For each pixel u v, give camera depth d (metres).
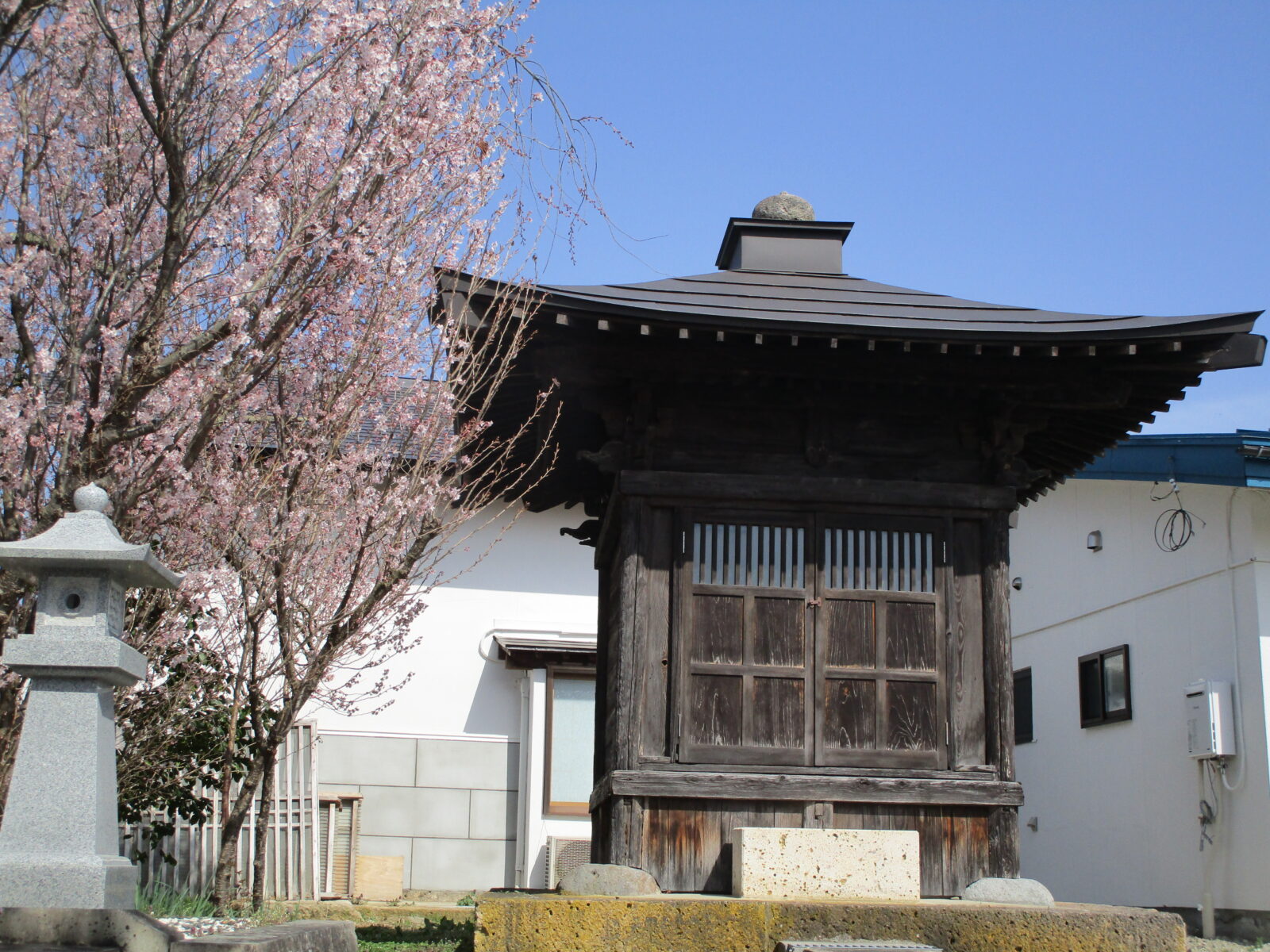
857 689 6.91
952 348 6.66
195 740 9.60
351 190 6.91
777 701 6.84
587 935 5.63
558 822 13.84
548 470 8.58
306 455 7.46
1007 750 6.86
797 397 7.20
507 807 14.01
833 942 5.62
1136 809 13.20
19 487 6.46
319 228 6.84
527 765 13.95
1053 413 7.55
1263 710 11.38
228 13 6.21
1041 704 15.37
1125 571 13.75
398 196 7.23
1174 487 12.29
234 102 6.80
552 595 14.67
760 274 8.39
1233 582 11.96
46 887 4.83
